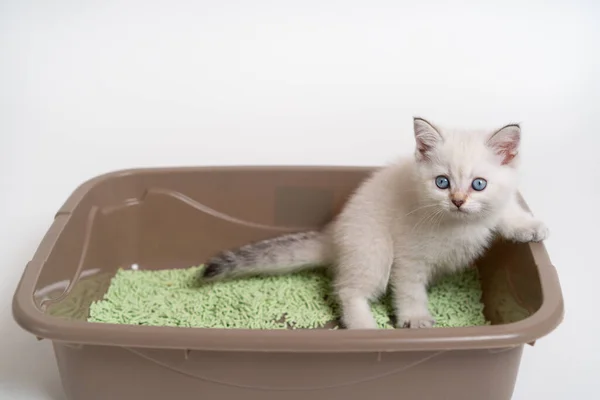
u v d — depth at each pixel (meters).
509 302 0.72
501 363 0.63
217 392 0.64
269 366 0.62
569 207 0.90
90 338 0.60
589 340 0.76
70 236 0.74
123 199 0.82
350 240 0.72
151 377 0.64
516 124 0.65
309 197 0.84
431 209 0.68
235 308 0.76
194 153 0.94
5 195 0.91
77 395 0.66
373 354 0.62
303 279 0.80
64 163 0.94
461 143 0.67
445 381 0.63
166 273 0.82
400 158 0.76
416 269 0.71
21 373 0.73
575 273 0.83
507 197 0.67
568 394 0.71
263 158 0.94
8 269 0.83
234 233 0.84
